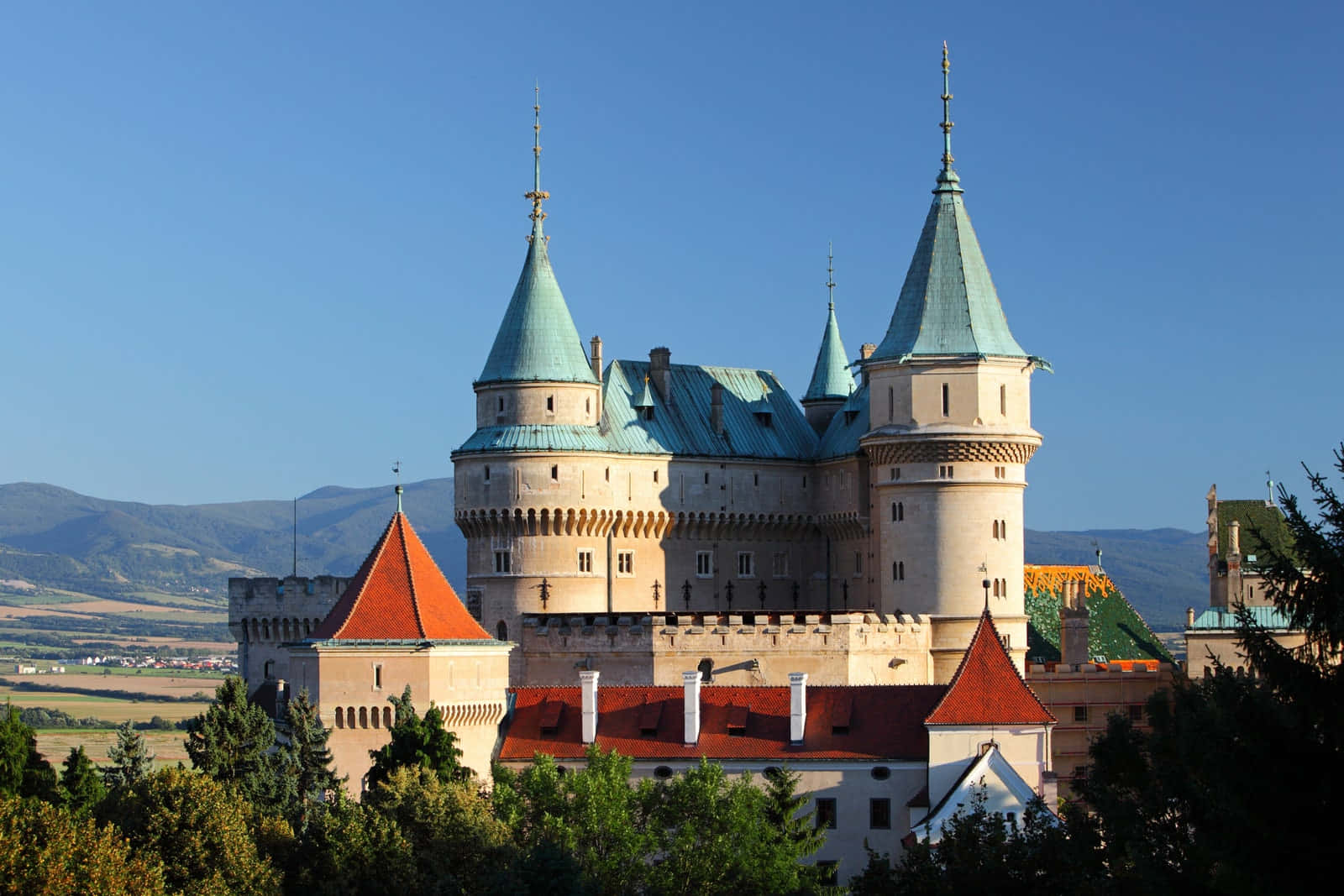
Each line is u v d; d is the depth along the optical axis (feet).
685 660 482.28
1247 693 229.86
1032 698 398.21
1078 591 579.48
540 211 524.11
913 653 494.59
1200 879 240.73
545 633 496.64
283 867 331.98
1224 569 561.43
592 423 519.19
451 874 326.03
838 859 390.21
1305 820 217.36
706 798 350.64
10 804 301.84
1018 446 502.38
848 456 541.75
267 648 575.38
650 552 531.50
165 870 315.78
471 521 514.68
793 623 481.05
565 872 313.73
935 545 498.28
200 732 376.27
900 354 502.79
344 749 404.77
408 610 412.57
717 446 547.08
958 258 510.99
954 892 281.54
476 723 417.28
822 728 408.05
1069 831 296.51
